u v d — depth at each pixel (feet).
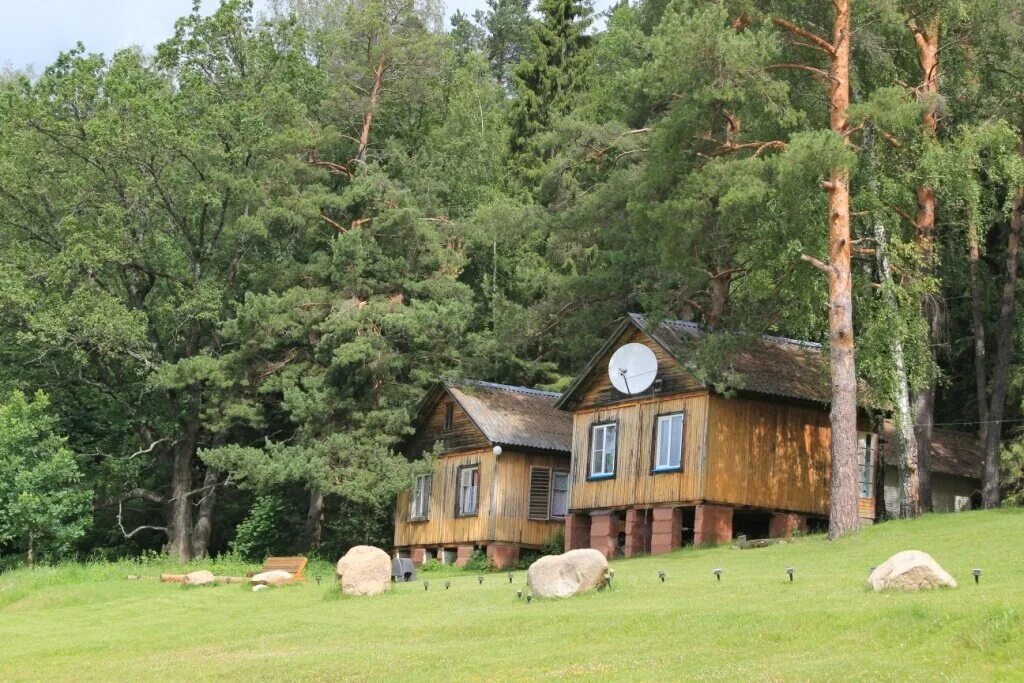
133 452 184.03
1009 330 139.03
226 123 171.94
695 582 92.17
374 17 193.26
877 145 124.98
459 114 200.23
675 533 128.88
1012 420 143.74
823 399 132.05
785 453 132.36
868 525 119.55
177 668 78.84
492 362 171.53
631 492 134.51
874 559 97.35
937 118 128.88
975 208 120.57
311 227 179.73
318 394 161.89
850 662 60.49
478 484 154.61
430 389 162.81
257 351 169.37
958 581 78.18
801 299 120.98
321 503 175.32
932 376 132.05
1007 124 124.06
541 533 154.20
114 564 158.10
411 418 164.76
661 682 61.36
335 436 159.53
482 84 224.74
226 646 87.10
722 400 128.88
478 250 190.29
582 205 157.79
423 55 196.34
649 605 81.71
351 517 170.09
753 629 69.46
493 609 88.53
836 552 104.99
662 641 70.59
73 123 168.35
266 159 175.42
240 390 171.53
